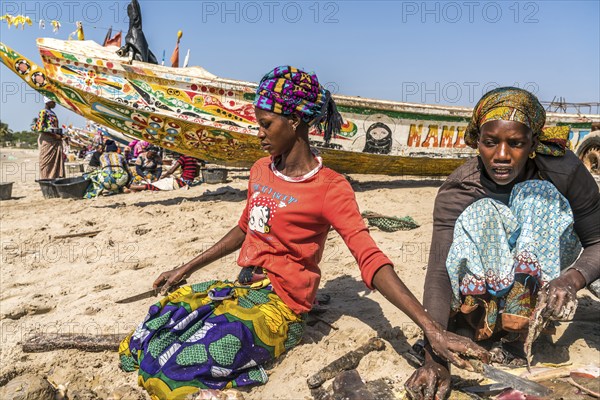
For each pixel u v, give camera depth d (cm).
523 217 263
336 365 282
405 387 244
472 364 234
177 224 692
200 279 452
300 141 282
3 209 877
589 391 243
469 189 275
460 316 296
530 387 229
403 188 960
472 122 265
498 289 263
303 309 296
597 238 268
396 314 359
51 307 412
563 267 288
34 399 256
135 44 826
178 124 828
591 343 308
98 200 946
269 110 272
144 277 477
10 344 349
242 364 271
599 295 327
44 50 775
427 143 949
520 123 238
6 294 449
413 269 448
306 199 280
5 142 6312
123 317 384
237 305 277
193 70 820
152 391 261
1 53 759
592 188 263
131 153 1426
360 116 895
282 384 277
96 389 287
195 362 257
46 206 895
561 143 261
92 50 798
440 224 285
